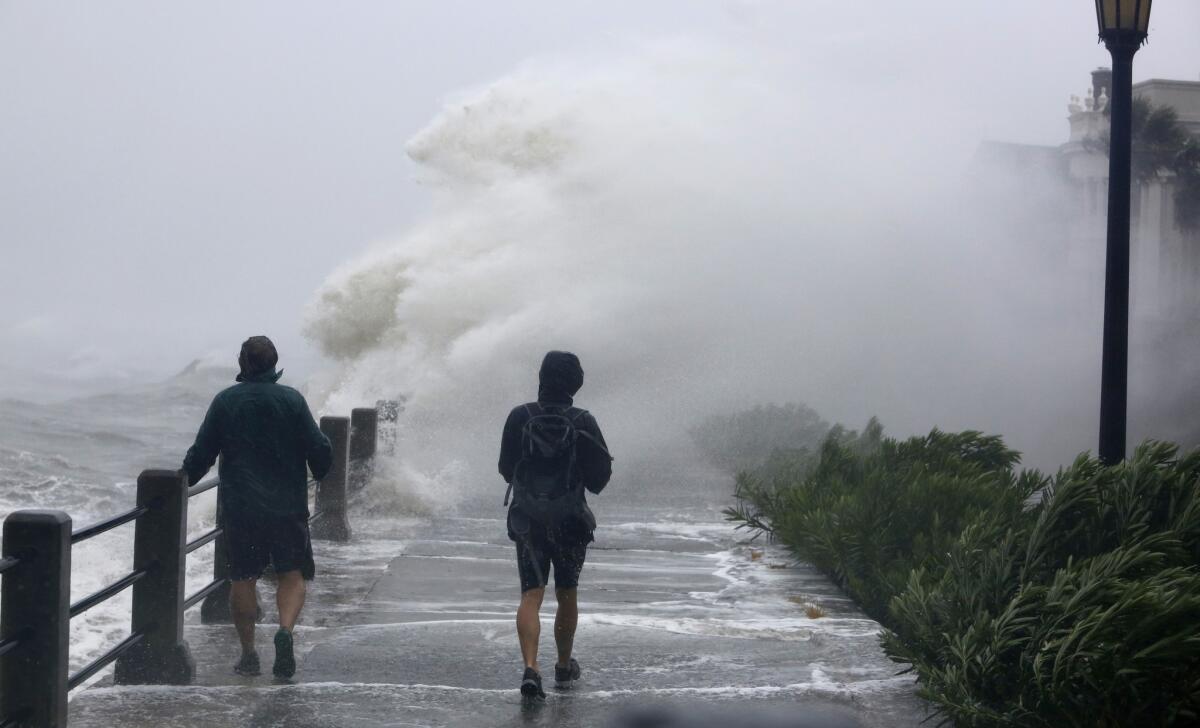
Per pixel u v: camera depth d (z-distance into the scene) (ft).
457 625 25.00
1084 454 20.31
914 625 20.31
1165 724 15.88
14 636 15.37
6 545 15.40
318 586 29.12
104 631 25.41
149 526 19.63
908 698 19.51
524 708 18.89
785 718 10.93
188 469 20.10
